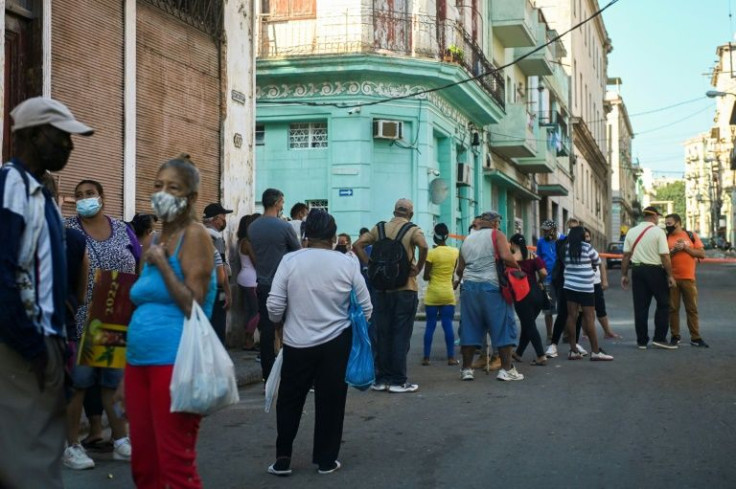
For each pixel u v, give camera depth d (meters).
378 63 19.92
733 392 8.74
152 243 4.33
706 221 135.88
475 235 9.94
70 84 8.88
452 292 11.32
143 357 4.11
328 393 5.88
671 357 11.59
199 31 11.67
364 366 5.96
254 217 11.76
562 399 8.50
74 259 5.11
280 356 5.93
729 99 74.25
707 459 6.03
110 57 9.62
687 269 12.77
